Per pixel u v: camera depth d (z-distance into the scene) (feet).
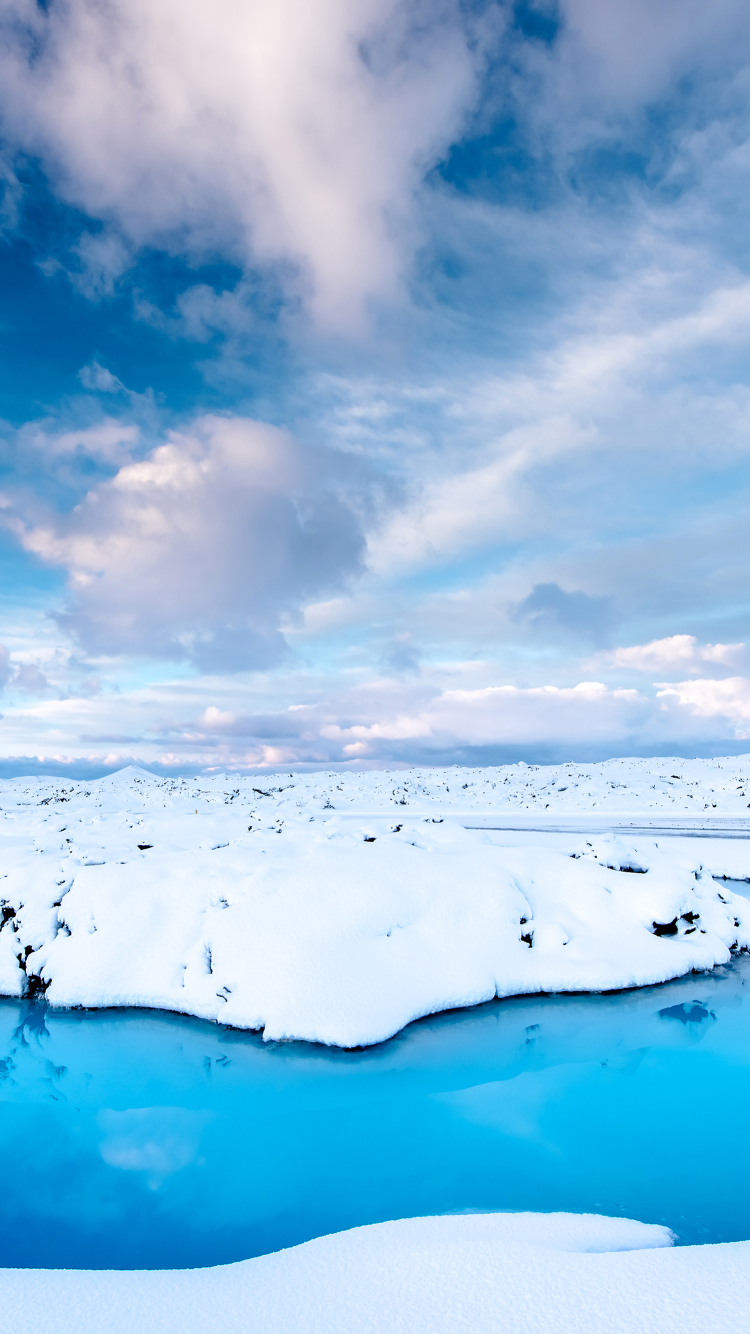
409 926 33.19
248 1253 15.62
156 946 33.71
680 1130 20.68
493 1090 23.71
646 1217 16.12
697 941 37.81
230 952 31.65
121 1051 27.61
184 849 45.57
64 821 65.57
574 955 34.27
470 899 35.35
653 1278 10.52
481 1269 11.19
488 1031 28.43
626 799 124.67
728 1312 9.44
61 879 37.81
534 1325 9.41
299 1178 18.67
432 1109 22.44
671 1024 29.22
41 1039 28.99
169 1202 17.69
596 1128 20.92
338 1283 11.10
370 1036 26.96
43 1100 23.80
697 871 43.62
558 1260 11.35
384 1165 19.12
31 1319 10.32
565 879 39.70
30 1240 16.19
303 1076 24.98
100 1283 11.51
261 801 103.55
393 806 113.70
